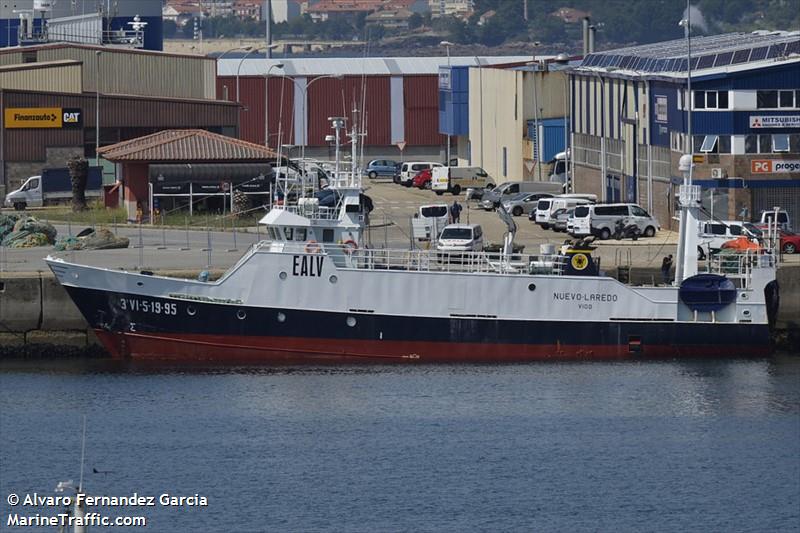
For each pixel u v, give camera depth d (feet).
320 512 652.07
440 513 653.30
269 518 646.33
